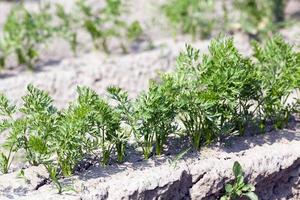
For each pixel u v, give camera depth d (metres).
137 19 7.63
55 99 5.71
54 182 4.16
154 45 6.90
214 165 4.33
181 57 4.56
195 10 7.03
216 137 4.61
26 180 4.21
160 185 4.13
